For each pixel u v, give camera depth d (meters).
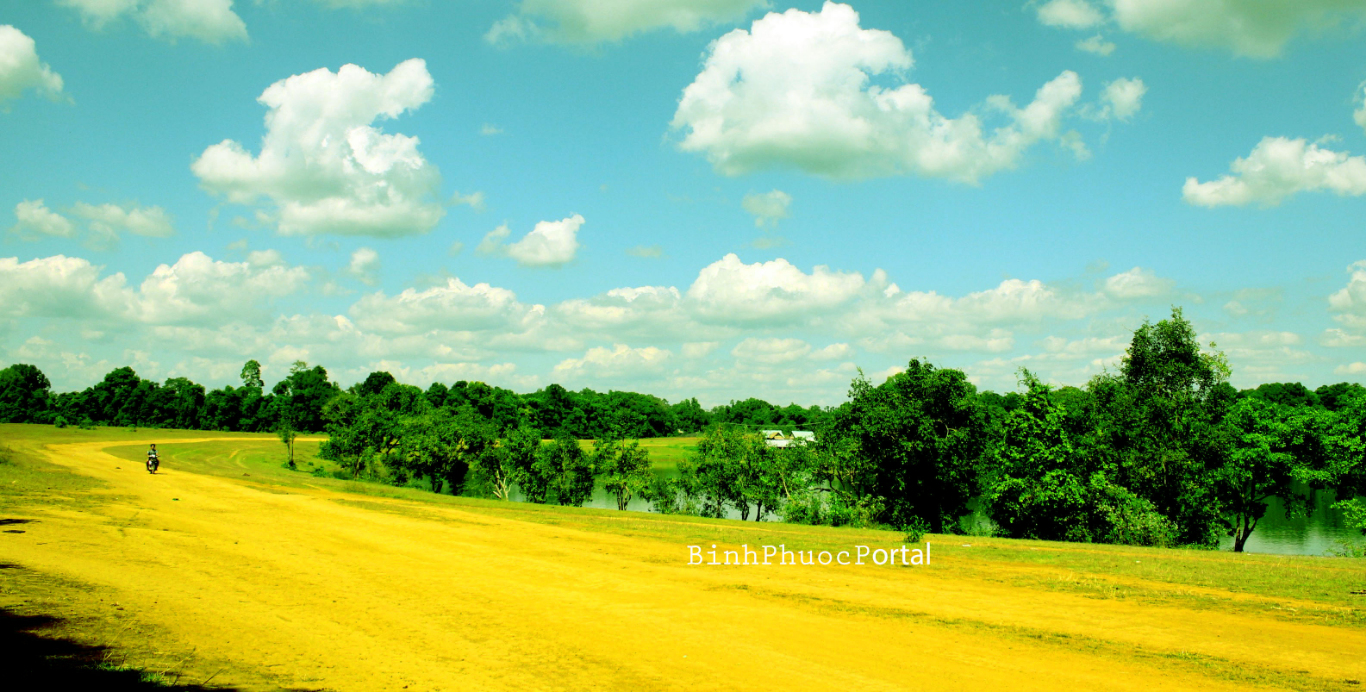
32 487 33.94
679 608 15.09
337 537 24.28
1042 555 23.23
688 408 188.50
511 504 43.22
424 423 69.62
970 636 12.99
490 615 14.32
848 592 16.77
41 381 142.38
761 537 27.12
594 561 20.73
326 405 73.00
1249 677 10.64
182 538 22.08
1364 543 39.59
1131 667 11.17
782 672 10.96
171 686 8.84
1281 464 39.56
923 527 40.97
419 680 10.28
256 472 61.12
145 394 133.62
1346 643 12.45
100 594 13.84
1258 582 18.08
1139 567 20.53
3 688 8.04
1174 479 37.69
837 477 48.88
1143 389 39.81
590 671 10.94
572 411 122.69
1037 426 37.19
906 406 41.88
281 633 12.34
